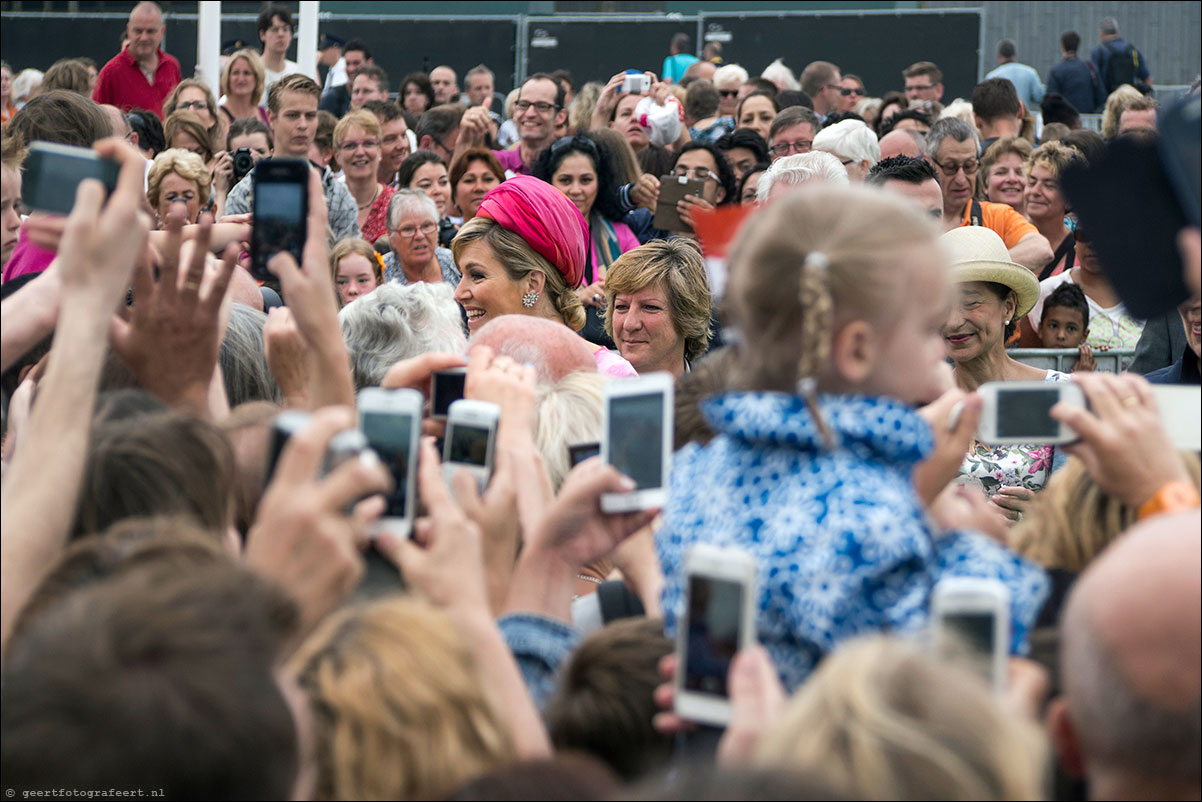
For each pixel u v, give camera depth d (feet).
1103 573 6.10
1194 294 7.64
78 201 7.80
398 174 31.42
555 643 8.34
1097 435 7.63
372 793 6.38
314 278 9.30
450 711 6.54
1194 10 62.23
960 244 16.93
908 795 5.15
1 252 11.95
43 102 15.87
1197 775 5.81
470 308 17.88
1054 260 27.89
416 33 62.34
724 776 5.15
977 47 58.85
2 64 47.65
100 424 8.17
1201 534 6.04
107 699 5.31
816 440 6.65
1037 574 6.87
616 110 36.37
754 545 6.65
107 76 40.91
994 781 5.24
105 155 8.71
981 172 31.96
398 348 13.87
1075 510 8.33
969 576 6.72
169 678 5.39
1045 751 5.72
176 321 9.36
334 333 9.28
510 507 8.87
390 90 62.69
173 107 36.09
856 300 6.65
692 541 7.11
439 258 27.48
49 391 7.53
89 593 5.89
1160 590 5.89
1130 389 7.83
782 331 6.84
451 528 7.45
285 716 5.61
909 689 5.42
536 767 6.15
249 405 9.46
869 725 5.27
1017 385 8.11
